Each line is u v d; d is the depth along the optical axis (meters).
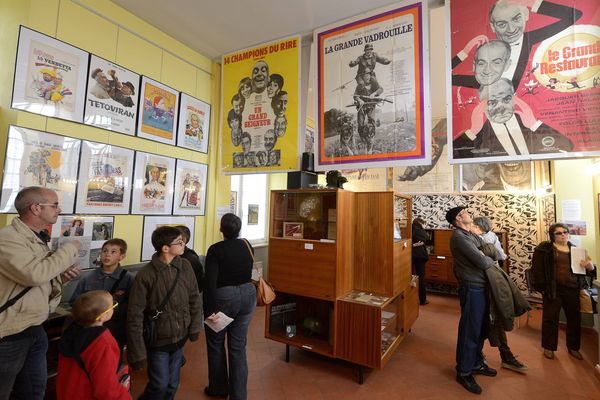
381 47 3.12
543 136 2.39
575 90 2.31
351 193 3.20
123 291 2.46
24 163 2.54
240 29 3.75
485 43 2.64
